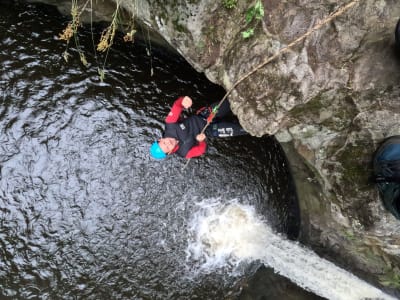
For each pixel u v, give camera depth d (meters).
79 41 4.61
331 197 3.96
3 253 4.83
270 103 3.36
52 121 4.79
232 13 3.32
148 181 5.00
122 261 5.03
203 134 3.89
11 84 4.68
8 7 4.54
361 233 4.01
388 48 3.18
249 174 5.08
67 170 4.88
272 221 5.21
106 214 4.98
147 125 4.87
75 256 4.95
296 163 4.56
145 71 4.73
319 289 4.97
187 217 5.11
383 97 3.31
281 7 3.15
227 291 5.25
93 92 4.77
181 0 3.41
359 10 3.08
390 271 4.44
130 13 3.97
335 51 3.20
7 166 4.79
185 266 5.17
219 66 3.55
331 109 3.42
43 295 4.88
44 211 4.88
